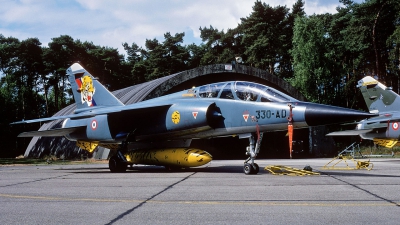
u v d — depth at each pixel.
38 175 11.95
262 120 10.75
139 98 24.91
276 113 10.46
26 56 61.91
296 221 4.34
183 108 12.28
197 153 12.36
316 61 45.50
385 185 7.58
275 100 10.78
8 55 63.84
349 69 51.78
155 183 8.61
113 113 13.94
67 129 14.85
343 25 52.62
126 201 5.96
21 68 65.38
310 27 46.19
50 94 76.56
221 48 72.06
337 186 7.48
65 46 62.47
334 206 5.25
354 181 8.41
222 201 5.80
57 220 4.61
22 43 61.91
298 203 5.52
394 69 45.03
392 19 46.22
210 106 11.88
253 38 58.44
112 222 4.45
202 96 12.67
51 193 7.06
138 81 71.25
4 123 57.28
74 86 17.91
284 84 30.67
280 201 5.72
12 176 11.61
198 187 7.64
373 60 49.69
